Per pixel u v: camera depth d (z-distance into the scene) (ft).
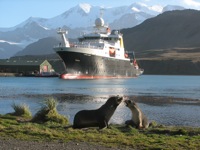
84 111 55.47
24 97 161.99
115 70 399.85
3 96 167.73
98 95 178.91
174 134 52.37
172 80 433.07
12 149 37.47
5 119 63.62
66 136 46.52
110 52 381.40
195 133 52.47
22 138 44.42
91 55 344.28
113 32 406.00
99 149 38.91
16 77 478.59
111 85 281.13
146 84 315.99
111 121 84.99
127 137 47.21
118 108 114.11
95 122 55.01
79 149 38.50
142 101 148.77
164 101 150.41
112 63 385.70
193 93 205.16
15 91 205.87
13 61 541.75
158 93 202.39
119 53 403.95
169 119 94.32
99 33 395.55
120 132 52.54
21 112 72.95
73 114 99.09
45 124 60.08
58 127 56.34
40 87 247.50
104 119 55.01
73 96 170.81
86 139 44.65
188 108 122.93
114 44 393.09
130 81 373.20
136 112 57.88
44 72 503.61
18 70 526.16
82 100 149.59
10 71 529.04
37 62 531.91
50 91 206.18
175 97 173.27
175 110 115.96
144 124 58.75
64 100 148.36
